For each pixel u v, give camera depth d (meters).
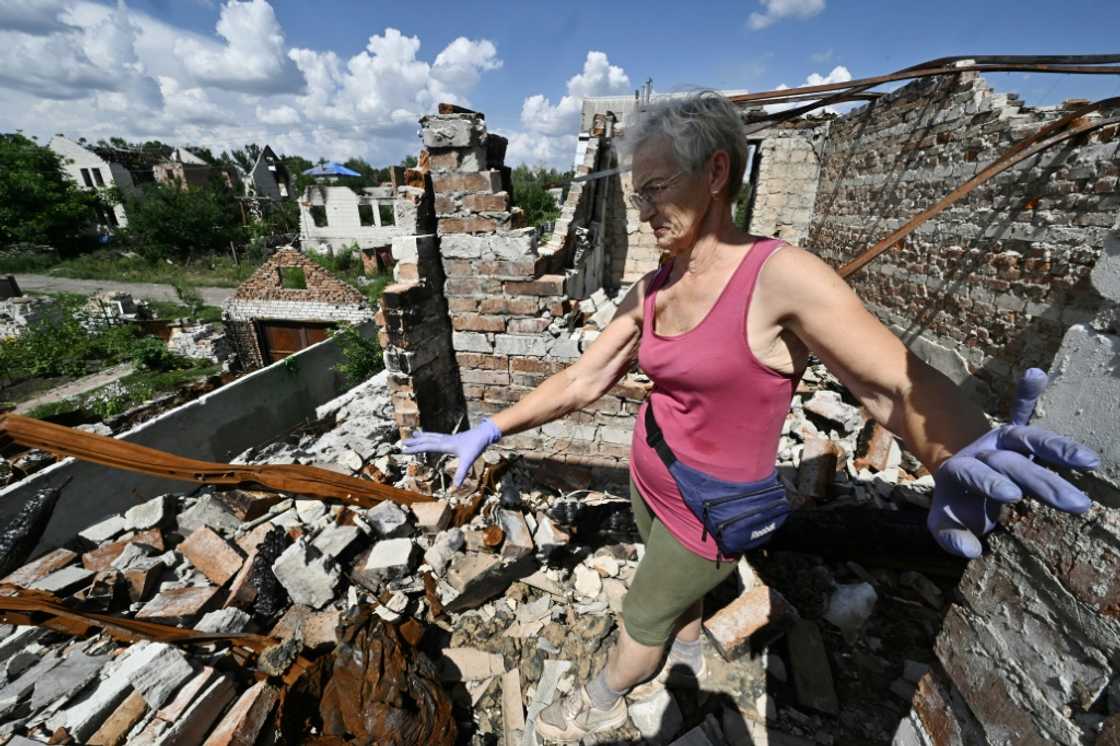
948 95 4.78
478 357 3.08
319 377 8.55
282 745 1.55
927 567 2.35
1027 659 0.81
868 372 0.84
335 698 1.61
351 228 25.41
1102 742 0.68
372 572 2.24
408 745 1.52
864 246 6.40
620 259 9.11
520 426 1.51
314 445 4.38
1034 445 0.61
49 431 1.52
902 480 3.42
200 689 1.80
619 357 1.50
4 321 13.05
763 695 1.82
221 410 6.26
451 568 2.27
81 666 1.91
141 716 1.75
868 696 1.84
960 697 0.98
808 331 0.91
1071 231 3.23
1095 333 0.71
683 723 1.73
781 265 0.93
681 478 1.20
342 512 2.68
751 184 9.72
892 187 5.80
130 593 2.38
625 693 1.69
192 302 18.50
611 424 3.04
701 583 1.30
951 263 4.50
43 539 3.68
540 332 2.91
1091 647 0.70
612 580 2.32
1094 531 0.69
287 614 2.16
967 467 0.66
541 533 2.46
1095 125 2.84
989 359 3.97
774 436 1.16
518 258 2.74
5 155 26.09
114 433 5.93
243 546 2.62
